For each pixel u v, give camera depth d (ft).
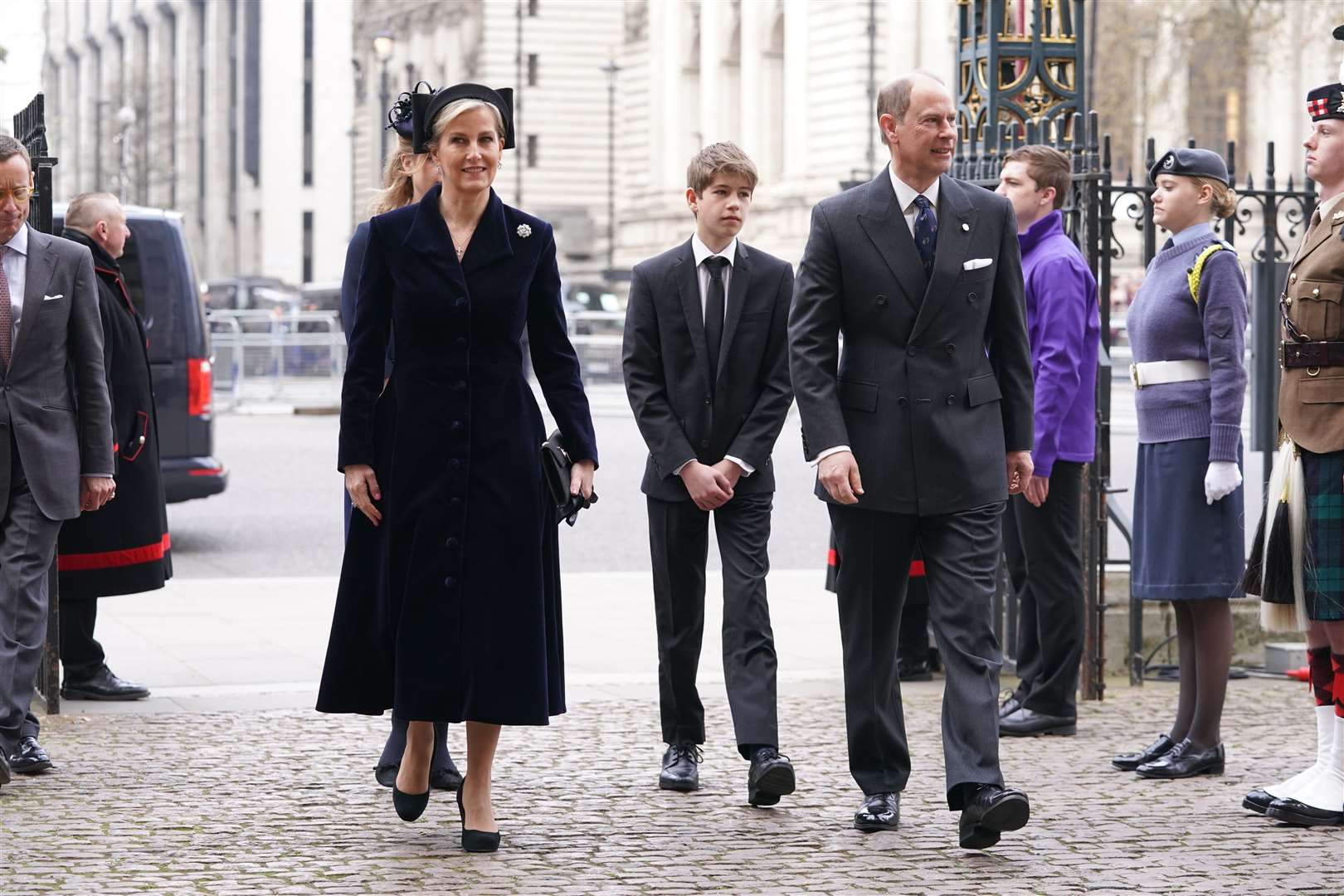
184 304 95.04
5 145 45.55
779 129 384.47
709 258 45.14
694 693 45.09
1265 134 350.02
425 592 37.47
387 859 37.22
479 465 37.68
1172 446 47.11
